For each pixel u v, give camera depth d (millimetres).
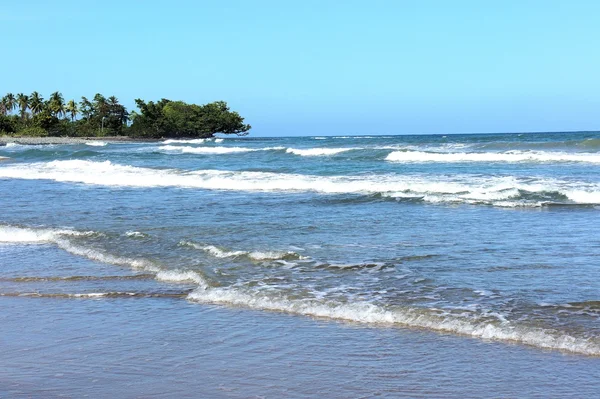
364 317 6691
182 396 4738
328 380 5016
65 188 22047
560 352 5504
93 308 7363
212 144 78625
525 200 16094
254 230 12297
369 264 9109
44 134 123000
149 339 6172
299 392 4781
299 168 28484
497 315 6488
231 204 16578
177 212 15180
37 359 5637
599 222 12773
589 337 5746
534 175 22250
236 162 34312
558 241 10727
